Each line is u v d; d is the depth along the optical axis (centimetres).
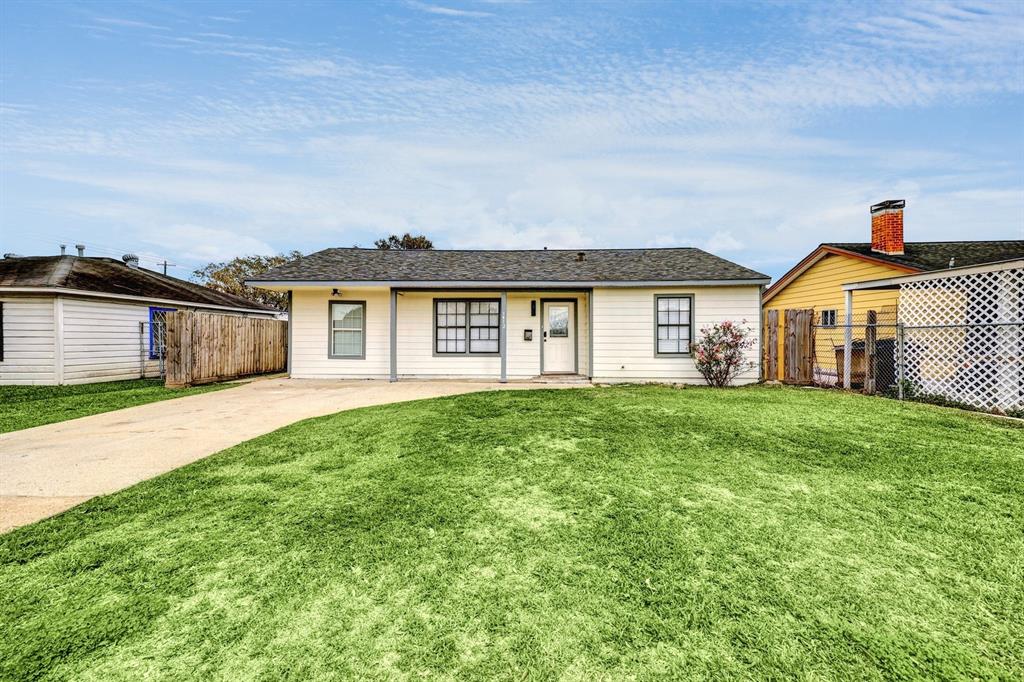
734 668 184
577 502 345
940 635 202
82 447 524
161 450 511
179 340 1088
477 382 1169
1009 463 423
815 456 448
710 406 711
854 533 294
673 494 357
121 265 1798
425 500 352
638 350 1167
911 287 919
